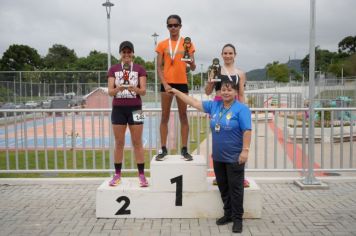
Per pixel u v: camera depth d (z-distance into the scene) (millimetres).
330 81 29516
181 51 5352
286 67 68125
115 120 5473
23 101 29141
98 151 11531
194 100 5078
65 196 6375
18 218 5289
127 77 5348
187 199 5254
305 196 6289
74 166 7246
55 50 96625
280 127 18594
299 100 26562
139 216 5289
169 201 5258
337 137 13586
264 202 5980
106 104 28031
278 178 7180
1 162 10102
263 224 5008
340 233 4668
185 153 5543
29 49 86875
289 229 4816
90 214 5457
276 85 44031
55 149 7145
